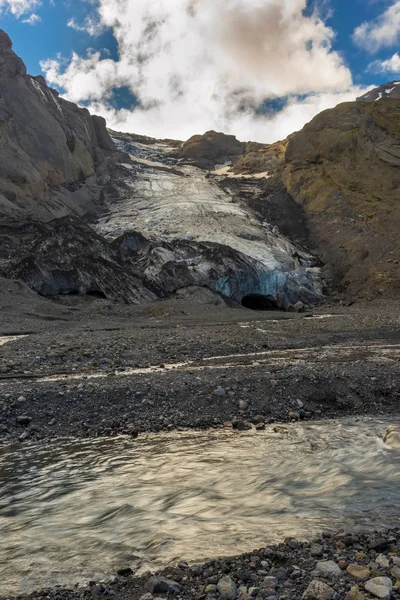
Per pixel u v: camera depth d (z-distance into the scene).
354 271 54.56
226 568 4.51
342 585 4.13
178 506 6.33
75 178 77.00
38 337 20.97
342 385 13.38
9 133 65.31
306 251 62.12
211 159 122.12
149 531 5.54
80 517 6.06
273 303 51.28
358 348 21.34
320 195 71.25
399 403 12.73
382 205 61.69
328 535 5.21
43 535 5.55
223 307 41.06
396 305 43.91
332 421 11.28
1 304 30.02
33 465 8.27
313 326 28.39
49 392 11.95
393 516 5.73
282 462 8.20
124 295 41.22
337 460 8.25
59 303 37.28
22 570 4.72
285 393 12.67
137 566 4.72
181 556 4.86
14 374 14.27
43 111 74.44
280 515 5.89
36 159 67.75
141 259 48.28
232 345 20.86
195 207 69.94
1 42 76.75
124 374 14.54
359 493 6.63
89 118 95.62
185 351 19.16
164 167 101.75
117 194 79.00
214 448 9.14
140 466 8.12
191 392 12.43
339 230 62.88
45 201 61.94
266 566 4.53
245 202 77.50
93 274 40.91
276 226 69.44
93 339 20.83
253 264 49.88
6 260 39.59
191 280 45.31
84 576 4.56
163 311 35.25
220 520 5.80
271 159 103.88
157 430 10.48
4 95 69.56
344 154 71.69
